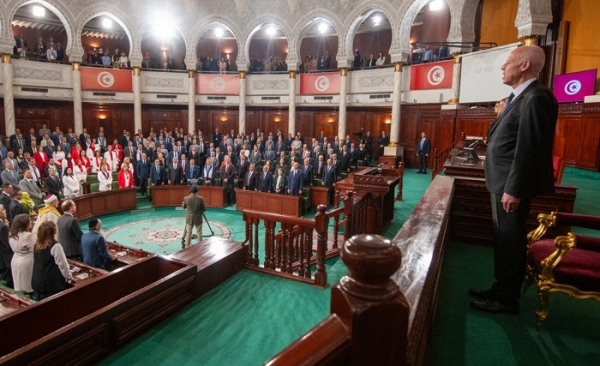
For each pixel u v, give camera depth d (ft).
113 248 25.50
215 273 15.88
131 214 43.39
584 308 10.02
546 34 47.03
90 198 40.09
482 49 57.06
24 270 18.62
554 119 8.30
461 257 13.70
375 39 80.79
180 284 13.83
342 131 70.13
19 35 74.79
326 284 16.37
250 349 11.54
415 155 65.41
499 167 9.10
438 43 54.90
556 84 42.52
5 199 29.81
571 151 39.78
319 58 75.31
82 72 67.00
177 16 71.31
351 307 3.35
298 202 39.52
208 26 73.41
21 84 61.41
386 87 66.59
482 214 14.98
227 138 62.34
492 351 8.11
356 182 22.68
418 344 4.60
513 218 9.06
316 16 68.59
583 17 42.75
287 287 15.98
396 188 42.37
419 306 4.58
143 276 15.56
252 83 76.13
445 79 59.16
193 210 30.99
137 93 71.05
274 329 12.68
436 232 7.68
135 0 67.97
